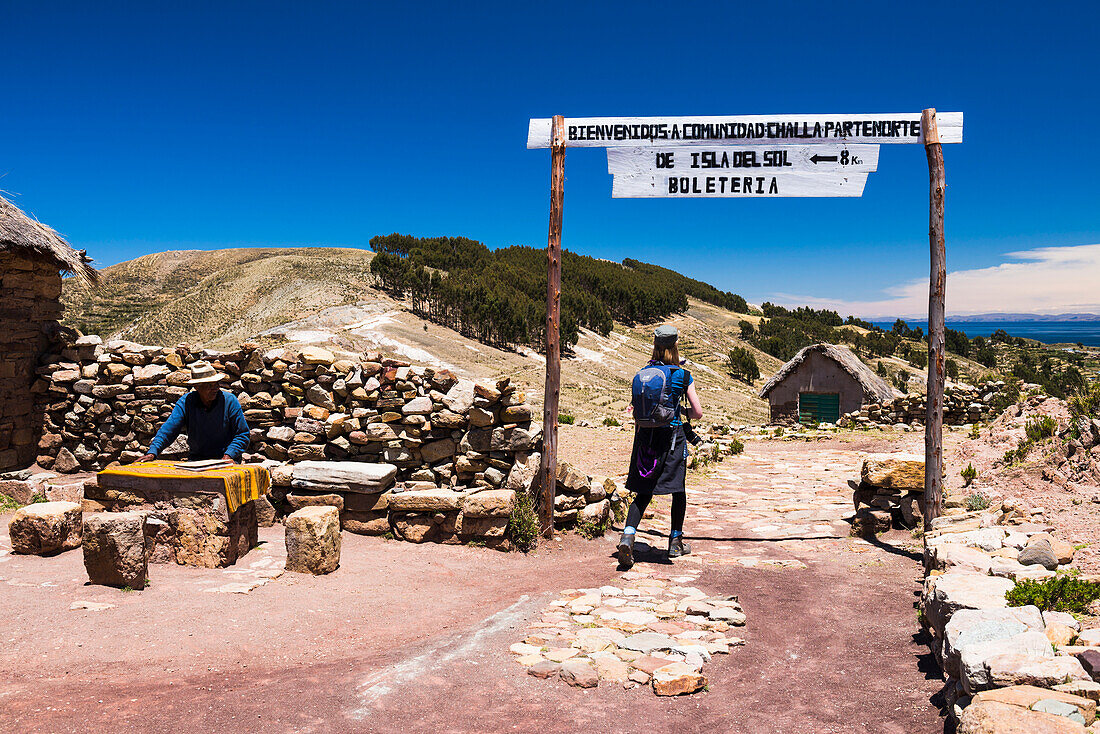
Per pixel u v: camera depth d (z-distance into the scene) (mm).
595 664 3826
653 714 3283
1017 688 2605
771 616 4848
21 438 8852
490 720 3193
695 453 13969
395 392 7500
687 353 157875
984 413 20141
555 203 7258
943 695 3307
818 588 5551
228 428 6398
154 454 6145
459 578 5820
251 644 4078
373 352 7801
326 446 7664
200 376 6105
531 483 7098
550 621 4605
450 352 110562
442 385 7430
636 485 6309
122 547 4824
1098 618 3389
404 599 5156
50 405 9055
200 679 3559
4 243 8367
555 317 7062
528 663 3842
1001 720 2320
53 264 9289
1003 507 6422
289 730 3029
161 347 8867
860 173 7148
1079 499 5961
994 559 4477
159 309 170750
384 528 6910
